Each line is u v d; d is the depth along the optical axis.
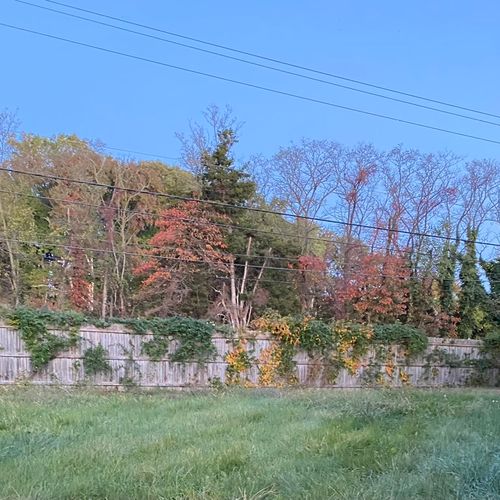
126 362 17.48
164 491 4.72
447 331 27.06
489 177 28.11
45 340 16.50
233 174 27.48
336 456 6.05
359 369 20.81
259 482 4.98
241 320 26.69
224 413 9.45
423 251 27.66
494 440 6.42
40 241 26.09
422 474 4.98
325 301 27.73
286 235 27.52
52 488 4.71
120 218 27.95
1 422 8.31
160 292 25.89
